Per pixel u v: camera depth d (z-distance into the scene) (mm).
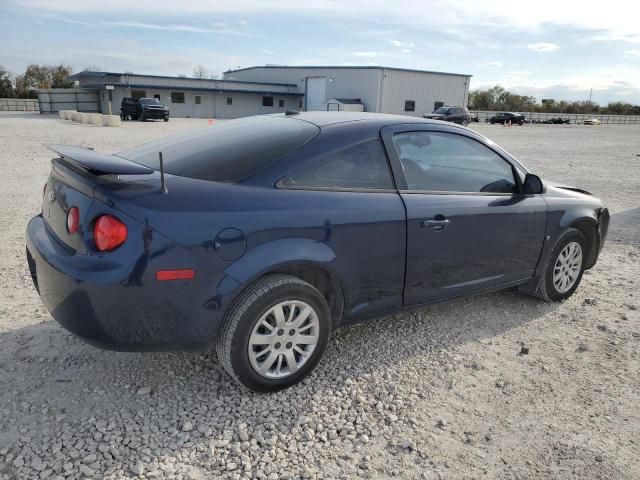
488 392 3102
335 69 50438
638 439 2713
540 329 3977
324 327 3029
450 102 52719
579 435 2730
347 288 3104
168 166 3031
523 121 52562
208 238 2576
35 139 18766
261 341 2822
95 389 2949
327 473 2400
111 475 2318
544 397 3070
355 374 3230
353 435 2668
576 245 4434
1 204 7574
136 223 2471
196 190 2668
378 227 3107
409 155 3424
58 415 2691
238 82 50688
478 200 3635
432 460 2512
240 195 2725
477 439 2676
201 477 2344
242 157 2953
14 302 4070
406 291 3393
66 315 2584
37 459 2377
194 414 2773
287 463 2459
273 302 2773
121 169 2498
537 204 4012
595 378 3297
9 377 3025
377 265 3178
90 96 49000
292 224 2795
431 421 2809
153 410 2789
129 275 2457
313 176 2984
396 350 3555
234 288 2668
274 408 2854
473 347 3650
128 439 2549
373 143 3252
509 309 4328
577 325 4070
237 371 2781
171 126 30156
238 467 2418
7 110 56156
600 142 28625
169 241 2504
